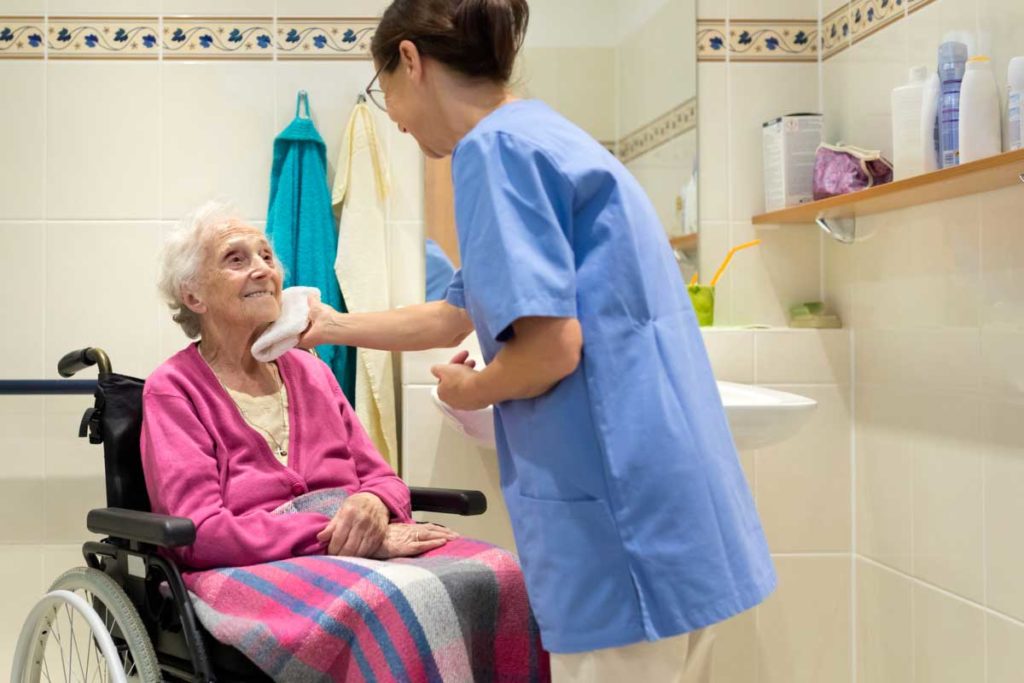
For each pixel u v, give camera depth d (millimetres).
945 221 2180
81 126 2594
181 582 1586
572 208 1335
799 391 2607
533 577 1376
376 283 2568
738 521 1378
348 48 2641
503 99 1467
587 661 1369
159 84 2605
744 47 2730
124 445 1862
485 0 1407
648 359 1327
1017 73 1831
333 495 1839
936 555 2250
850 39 2568
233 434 1808
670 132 2711
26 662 1933
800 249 2734
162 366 1849
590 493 1323
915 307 2305
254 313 1816
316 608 1529
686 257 2711
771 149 2646
